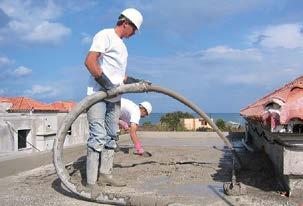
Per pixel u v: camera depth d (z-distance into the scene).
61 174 5.41
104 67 5.68
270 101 5.27
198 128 19.09
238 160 7.51
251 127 10.95
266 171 6.83
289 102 5.08
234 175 6.20
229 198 5.18
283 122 5.01
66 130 5.52
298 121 5.02
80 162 8.15
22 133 11.26
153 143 12.53
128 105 9.10
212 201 5.04
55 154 5.48
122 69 5.83
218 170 7.25
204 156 9.18
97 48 5.52
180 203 4.89
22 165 7.86
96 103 5.59
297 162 5.02
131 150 10.09
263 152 8.69
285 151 5.05
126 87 5.75
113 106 5.93
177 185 6.05
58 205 4.96
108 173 5.99
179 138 14.70
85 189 5.21
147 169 7.39
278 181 5.91
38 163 8.12
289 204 4.81
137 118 9.09
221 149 10.61
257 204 4.85
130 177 6.65
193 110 7.15
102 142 5.67
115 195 5.04
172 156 9.09
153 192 5.59
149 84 6.13
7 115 11.02
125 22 5.72
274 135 5.36
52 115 13.29
